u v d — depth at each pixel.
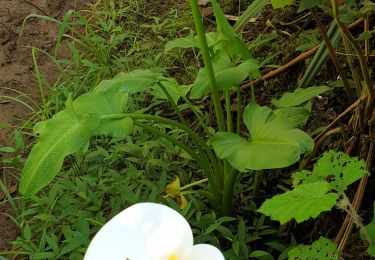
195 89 0.93
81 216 0.98
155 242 0.56
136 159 1.09
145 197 1.01
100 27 1.51
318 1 0.86
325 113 1.11
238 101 1.01
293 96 0.96
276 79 1.23
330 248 0.67
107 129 0.85
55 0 1.61
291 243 0.91
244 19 1.10
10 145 1.24
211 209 1.02
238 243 0.87
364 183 0.83
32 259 0.93
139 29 1.49
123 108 0.90
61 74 1.31
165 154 1.10
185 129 0.92
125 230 0.56
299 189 0.59
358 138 0.89
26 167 0.80
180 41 1.03
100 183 1.05
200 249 0.56
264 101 1.21
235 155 0.83
